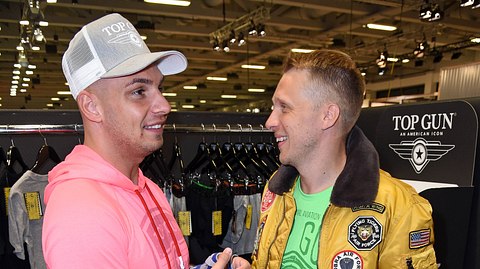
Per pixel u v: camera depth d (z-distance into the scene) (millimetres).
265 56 10617
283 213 1062
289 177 1083
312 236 969
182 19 8023
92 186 714
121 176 779
